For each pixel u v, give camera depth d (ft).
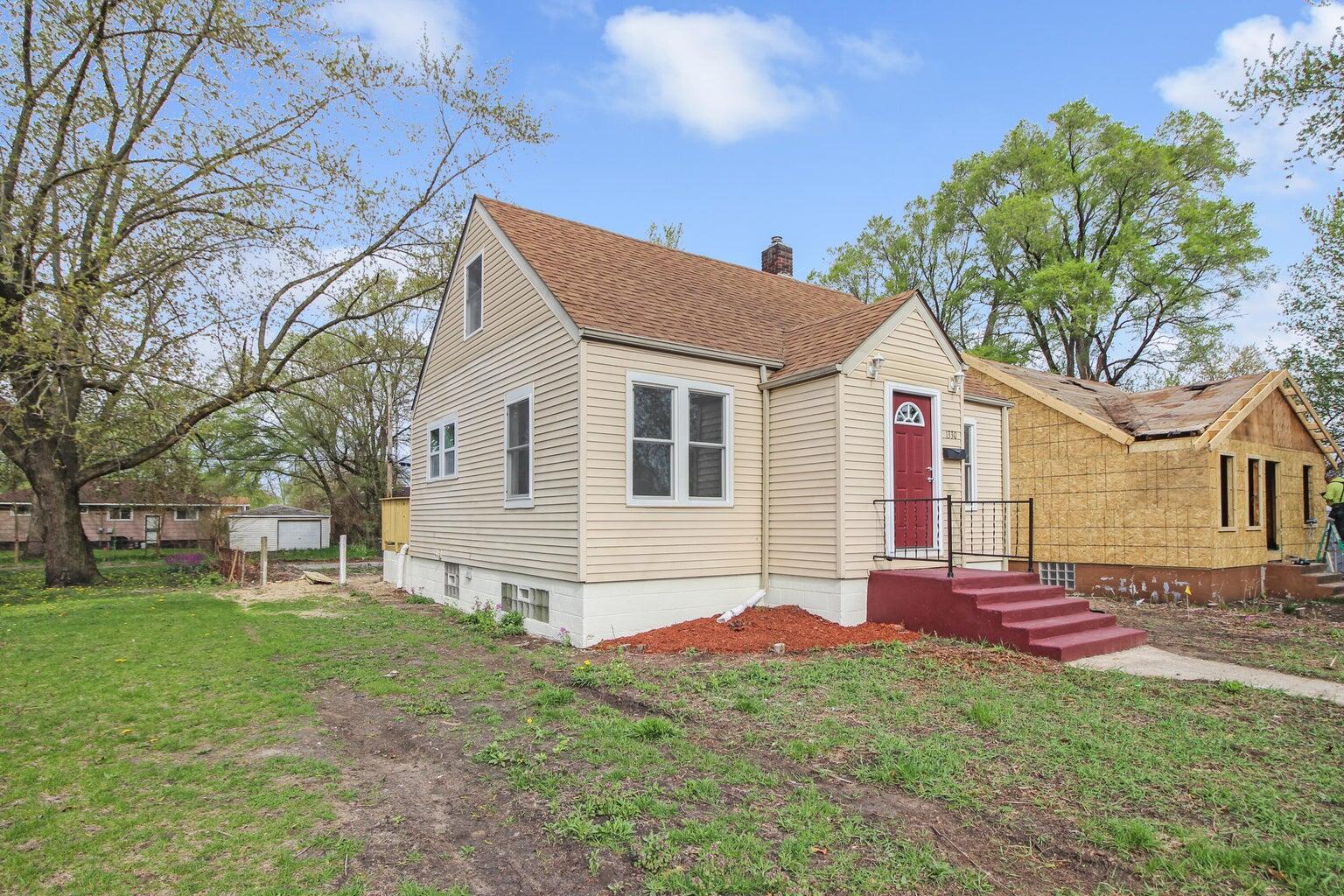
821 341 34.58
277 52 47.50
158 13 46.03
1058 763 15.07
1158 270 86.33
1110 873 10.87
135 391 48.93
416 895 10.27
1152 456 43.42
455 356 43.98
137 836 12.09
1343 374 59.57
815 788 13.78
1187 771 14.65
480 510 39.19
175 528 129.08
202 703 20.51
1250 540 44.19
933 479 34.53
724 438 33.40
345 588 54.13
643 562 30.32
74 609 40.88
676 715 18.74
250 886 10.55
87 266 48.80
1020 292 93.30
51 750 16.44
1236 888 10.52
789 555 32.96
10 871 10.90
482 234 40.32
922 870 10.88
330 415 106.42
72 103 47.57
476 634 32.65
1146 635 28.73
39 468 56.24
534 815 12.96
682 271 41.37
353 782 14.65
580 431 29.01
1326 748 16.01
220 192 50.21
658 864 11.06
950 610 27.94
